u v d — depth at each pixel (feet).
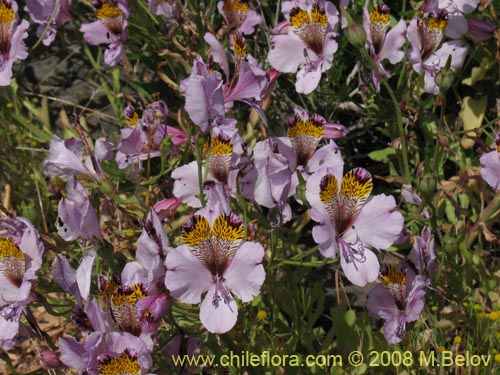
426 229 1.86
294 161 1.90
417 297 1.81
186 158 2.01
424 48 2.08
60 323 2.15
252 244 1.64
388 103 2.22
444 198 2.14
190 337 1.77
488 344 1.95
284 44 2.02
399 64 2.27
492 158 1.91
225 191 1.79
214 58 1.91
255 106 1.92
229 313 1.65
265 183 1.74
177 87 2.29
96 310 1.65
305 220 2.02
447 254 1.96
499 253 2.23
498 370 1.87
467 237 2.06
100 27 2.22
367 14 2.02
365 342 1.93
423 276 1.81
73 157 1.92
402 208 2.34
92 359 1.64
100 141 1.93
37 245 1.70
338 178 1.70
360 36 1.88
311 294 2.00
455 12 2.08
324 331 2.16
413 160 2.29
